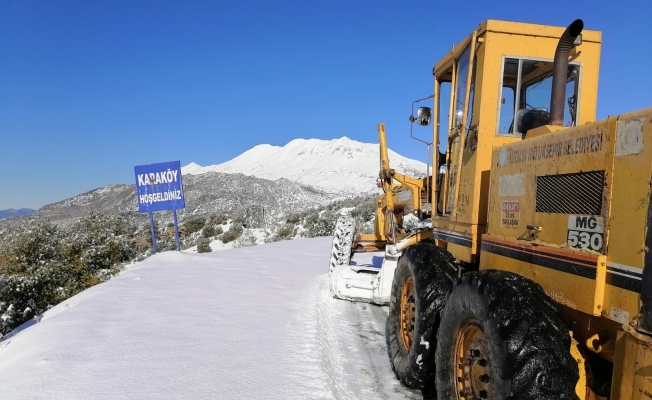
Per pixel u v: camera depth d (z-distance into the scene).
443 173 4.96
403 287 4.27
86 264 13.13
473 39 3.82
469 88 3.92
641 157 1.88
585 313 2.30
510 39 3.65
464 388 2.88
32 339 4.62
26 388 3.37
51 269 11.91
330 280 6.43
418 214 5.95
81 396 3.24
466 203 3.85
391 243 6.60
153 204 12.16
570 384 2.16
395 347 4.28
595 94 3.64
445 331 3.02
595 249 2.14
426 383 3.79
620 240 1.98
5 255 11.95
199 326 4.92
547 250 2.47
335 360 4.61
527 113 3.66
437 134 5.08
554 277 2.41
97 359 3.93
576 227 2.29
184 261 9.91
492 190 3.27
